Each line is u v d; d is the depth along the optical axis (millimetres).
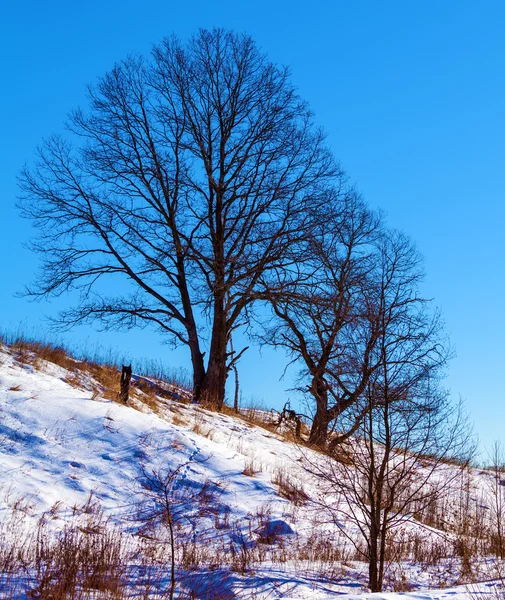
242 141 27719
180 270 27156
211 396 25812
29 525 11391
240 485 15867
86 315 26375
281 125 27516
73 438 15477
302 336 25906
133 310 26453
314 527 14391
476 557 13484
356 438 11227
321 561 11820
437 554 13344
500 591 9328
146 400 21203
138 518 13234
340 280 25609
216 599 9094
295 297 25531
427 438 10758
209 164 27469
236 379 28625
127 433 16469
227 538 13109
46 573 9203
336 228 26484
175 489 14836
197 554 11641
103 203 26391
